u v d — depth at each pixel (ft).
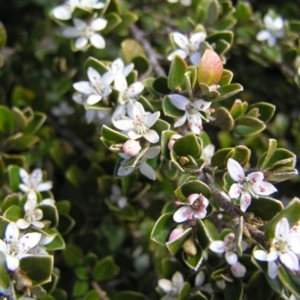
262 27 0.48
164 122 0.32
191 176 0.29
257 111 0.36
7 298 0.29
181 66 0.33
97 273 0.41
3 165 0.40
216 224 0.36
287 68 0.47
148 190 0.42
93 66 0.38
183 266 0.37
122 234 0.46
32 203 0.34
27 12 0.61
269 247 0.26
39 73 0.53
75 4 0.41
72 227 0.42
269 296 0.32
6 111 0.42
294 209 0.26
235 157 0.30
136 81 0.38
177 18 0.54
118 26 0.45
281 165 0.29
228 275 0.34
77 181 0.44
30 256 0.29
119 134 0.30
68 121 0.53
